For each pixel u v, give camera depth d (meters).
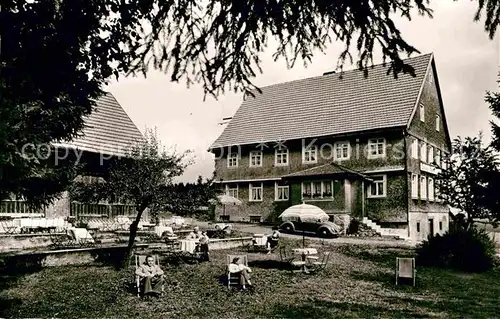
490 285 16.39
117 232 25.05
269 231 32.12
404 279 16.14
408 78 36.47
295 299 13.03
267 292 13.95
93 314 10.93
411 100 34.81
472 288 15.61
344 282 15.92
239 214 41.62
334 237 29.44
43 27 7.78
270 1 5.70
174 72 6.59
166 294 13.33
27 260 15.83
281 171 39.53
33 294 12.67
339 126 36.88
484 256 19.69
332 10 5.67
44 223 21.81
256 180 40.88
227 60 6.69
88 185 16.38
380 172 34.38
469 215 25.16
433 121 39.28
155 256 15.28
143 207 16.88
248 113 44.75
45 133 10.05
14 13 7.54
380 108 35.84
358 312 11.54
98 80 9.73
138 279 13.19
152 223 27.05
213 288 14.33
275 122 41.72
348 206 33.03
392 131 34.03
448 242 20.52
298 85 43.69
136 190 16.59
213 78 6.75
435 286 15.75
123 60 7.35
